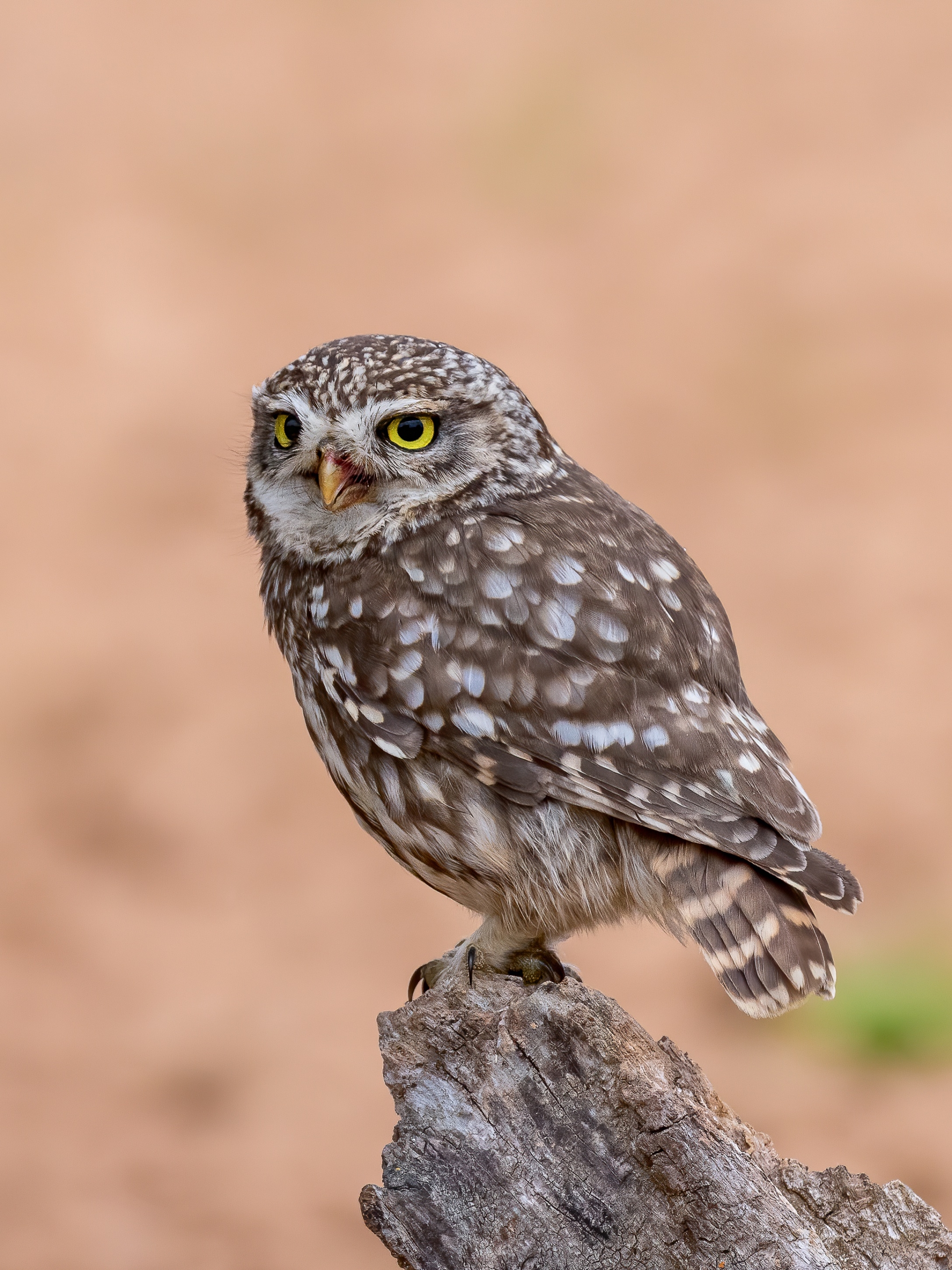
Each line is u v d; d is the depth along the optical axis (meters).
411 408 5.73
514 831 5.51
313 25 37.69
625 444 22.83
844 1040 12.75
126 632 18.95
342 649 5.70
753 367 24.41
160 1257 10.72
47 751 16.70
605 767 5.31
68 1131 11.95
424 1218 4.39
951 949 13.35
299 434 5.88
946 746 16.06
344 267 28.52
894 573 19.44
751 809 5.24
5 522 21.30
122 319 26.66
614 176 30.69
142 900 14.62
